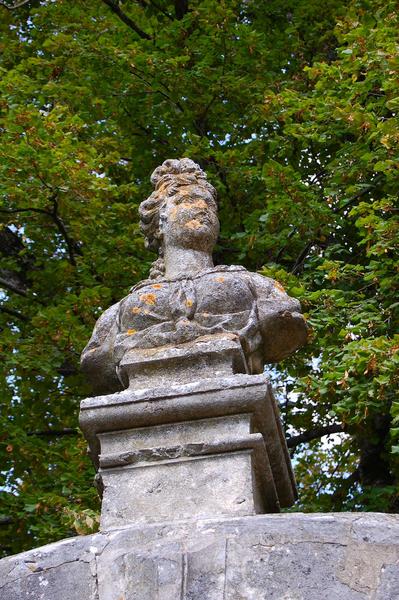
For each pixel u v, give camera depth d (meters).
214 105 11.92
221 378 4.55
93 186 10.06
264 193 11.09
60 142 10.17
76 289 11.10
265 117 10.94
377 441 10.02
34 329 10.48
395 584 3.92
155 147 12.09
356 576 3.95
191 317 4.87
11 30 13.54
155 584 4.02
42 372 10.09
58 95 11.58
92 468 9.48
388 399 8.83
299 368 10.28
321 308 9.28
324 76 10.38
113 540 4.20
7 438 9.74
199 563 4.04
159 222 5.41
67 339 10.02
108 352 5.01
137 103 11.93
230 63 12.02
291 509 9.71
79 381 10.45
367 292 10.06
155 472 4.42
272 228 10.38
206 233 5.30
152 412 4.53
